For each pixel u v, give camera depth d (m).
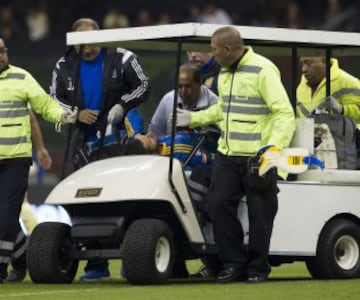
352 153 31.55
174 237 30.03
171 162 28.72
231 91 29.22
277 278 31.64
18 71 30.98
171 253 28.97
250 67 29.05
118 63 32.09
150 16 75.81
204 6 75.75
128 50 32.50
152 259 28.23
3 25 74.50
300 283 29.14
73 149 32.06
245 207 29.62
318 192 30.61
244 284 28.77
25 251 31.83
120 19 75.19
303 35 30.11
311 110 33.78
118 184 28.81
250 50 29.25
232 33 28.77
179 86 31.72
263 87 28.88
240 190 29.30
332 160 31.11
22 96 30.84
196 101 31.95
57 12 76.12
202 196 29.83
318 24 73.62
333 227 30.77
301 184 30.39
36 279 29.73
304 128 30.19
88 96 32.12
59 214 45.78
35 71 62.69
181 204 28.88
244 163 29.09
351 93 33.25
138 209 29.59
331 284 28.88
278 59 39.00
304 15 74.56
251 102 29.06
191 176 29.91
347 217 31.19
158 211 29.59
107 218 29.12
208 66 33.19
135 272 28.28
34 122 38.38
